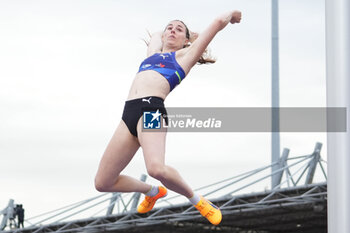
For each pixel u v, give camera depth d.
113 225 32.03
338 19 4.62
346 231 4.43
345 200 4.45
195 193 5.86
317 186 26.36
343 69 4.56
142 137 5.21
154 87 5.42
